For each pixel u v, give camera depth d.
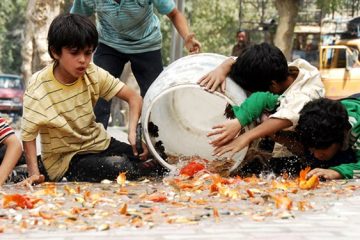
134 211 4.39
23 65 20.34
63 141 6.40
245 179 6.08
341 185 5.78
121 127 22.47
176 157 6.81
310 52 29.84
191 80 6.34
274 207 4.63
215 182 5.42
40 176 6.04
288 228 3.96
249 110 6.16
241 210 4.50
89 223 4.07
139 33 7.77
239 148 6.08
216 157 6.54
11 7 51.22
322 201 4.93
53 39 6.04
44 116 6.18
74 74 6.11
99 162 6.48
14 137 5.86
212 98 7.21
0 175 5.74
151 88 6.57
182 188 5.46
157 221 4.13
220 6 41.41
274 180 6.00
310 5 30.59
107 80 6.59
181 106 7.18
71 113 6.32
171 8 7.64
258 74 6.38
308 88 6.52
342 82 23.38
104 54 7.87
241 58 6.43
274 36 30.27
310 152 6.56
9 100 31.11
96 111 7.52
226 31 41.75
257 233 3.81
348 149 6.45
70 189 5.44
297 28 30.34
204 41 41.81
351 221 4.18
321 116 6.10
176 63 6.68
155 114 6.93
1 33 52.69
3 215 4.30
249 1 37.44
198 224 4.05
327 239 3.69
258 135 6.15
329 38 28.92
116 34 7.79
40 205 4.65
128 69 18.81
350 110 6.47
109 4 7.54
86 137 6.51
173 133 7.04
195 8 41.81
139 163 6.69
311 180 5.55
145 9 7.62
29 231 3.88
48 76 6.26
